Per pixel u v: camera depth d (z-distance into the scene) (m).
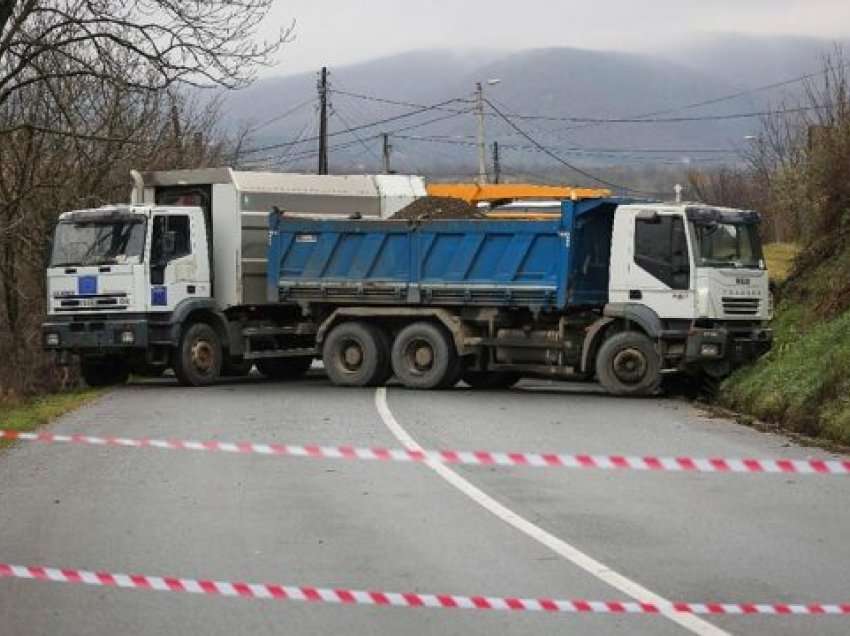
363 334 31.39
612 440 20.41
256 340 33.66
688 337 27.08
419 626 9.48
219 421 23.31
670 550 12.14
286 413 24.73
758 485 16.06
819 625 9.46
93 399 28.06
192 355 31.89
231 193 32.72
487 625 9.50
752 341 27.33
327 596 10.37
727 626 9.42
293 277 32.25
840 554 11.98
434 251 30.36
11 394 27.06
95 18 29.34
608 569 11.34
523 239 29.12
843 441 19.83
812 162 34.19
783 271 38.19
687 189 94.19
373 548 12.24
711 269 27.06
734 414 24.33
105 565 11.52
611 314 28.08
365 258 31.30
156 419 23.67
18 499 14.97
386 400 27.59
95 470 17.30
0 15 28.73
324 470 17.27
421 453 18.73
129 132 39.47
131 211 30.88
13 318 37.06
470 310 30.17
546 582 10.86
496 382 31.98
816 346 24.62
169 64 28.94
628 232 27.89
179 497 15.11
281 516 13.87
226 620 9.66
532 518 13.77
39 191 37.09
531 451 19.02
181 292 31.45
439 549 12.20
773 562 11.63
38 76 31.41
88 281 30.69
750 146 89.62
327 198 34.91
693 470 17.36
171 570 11.32
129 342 30.47
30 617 9.76
